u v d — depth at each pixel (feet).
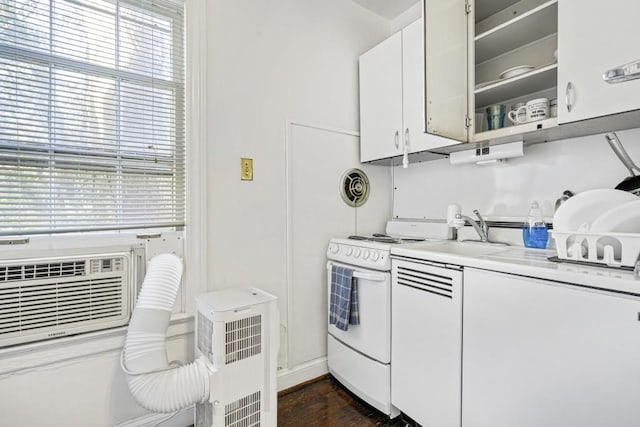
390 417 5.30
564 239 3.82
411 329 4.94
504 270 3.74
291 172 6.31
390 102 6.58
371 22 7.67
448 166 6.91
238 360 4.21
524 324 3.58
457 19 5.13
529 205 5.61
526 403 3.56
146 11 4.83
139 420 4.66
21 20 3.97
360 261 5.76
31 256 3.98
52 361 4.04
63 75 4.23
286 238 6.24
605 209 3.79
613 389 2.92
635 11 3.41
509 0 5.46
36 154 4.05
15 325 3.81
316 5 6.68
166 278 4.25
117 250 4.57
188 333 5.07
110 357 4.44
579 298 3.14
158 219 4.94
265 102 5.95
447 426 4.41
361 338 5.73
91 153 4.41
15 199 3.93
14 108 3.94
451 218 5.93
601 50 3.68
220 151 5.41
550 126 4.38
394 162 7.45
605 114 3.68
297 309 6.41
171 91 5.08
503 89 5.29
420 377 4.79
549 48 5.30
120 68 4.63
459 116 5.17
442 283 4.49
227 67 5.48
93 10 4.43
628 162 4.19
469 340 4.15
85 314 4.24
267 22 5.96
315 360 6.67
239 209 5.64
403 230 7.27
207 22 5.25
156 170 4.93
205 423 4.25
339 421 5.29
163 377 3.82
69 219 4.27
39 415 3.98
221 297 4.66
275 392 4.58
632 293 2.80
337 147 7.06
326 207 6.88
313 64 6.63
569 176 5.10
